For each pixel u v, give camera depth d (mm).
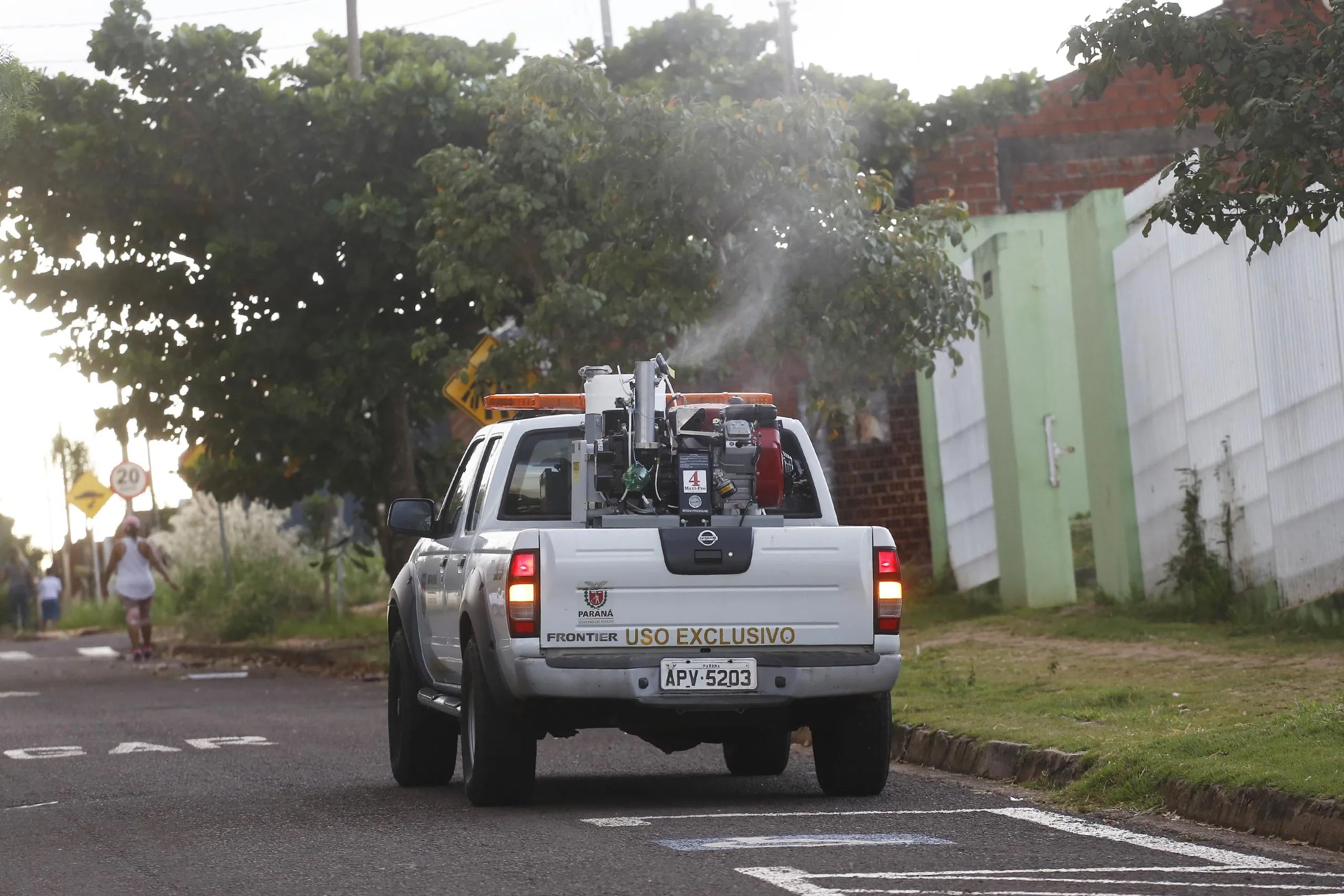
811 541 17484
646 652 17219
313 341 43094
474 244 34906
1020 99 45906
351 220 40750
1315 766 15898
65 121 41656
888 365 31766
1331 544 28578
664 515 18281
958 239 32875
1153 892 12688
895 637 17609
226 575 59125
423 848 15586
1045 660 28469
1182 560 33656
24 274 42906
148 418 44219
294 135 41656
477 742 18016
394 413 44562
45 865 15758
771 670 17359
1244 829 15516
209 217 43219
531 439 19516
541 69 30016
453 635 19547
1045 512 39688
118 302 43656
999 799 18141
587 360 33969
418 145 42812
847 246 29969
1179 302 33312
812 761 23094
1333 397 28234
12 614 87375
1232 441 31641
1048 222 43281
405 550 45469
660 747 19594
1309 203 17953
